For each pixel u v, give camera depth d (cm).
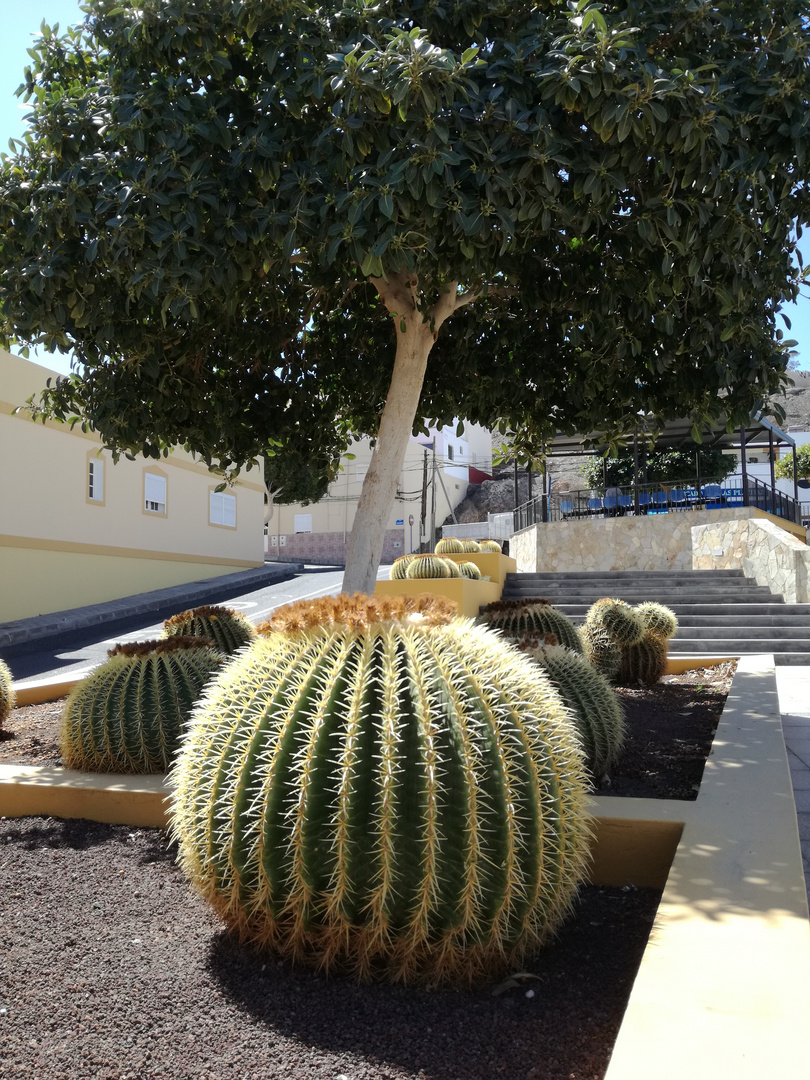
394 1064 199
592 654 804
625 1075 150
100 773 443
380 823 222
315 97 461
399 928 231
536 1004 227
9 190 527
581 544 1938
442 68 417
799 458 3247
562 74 436
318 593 2248
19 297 521
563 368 735
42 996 235
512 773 235
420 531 4269
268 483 3669
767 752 430
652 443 856
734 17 528
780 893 239
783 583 1390
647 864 316
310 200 471
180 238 463
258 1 471
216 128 482
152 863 345
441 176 457
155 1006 228
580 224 537
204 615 654
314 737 229
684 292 585
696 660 1007
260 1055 204
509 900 231
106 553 2086
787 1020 169
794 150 480
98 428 668
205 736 261
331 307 714
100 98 513
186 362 694
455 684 237
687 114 444
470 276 534
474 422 826
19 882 324
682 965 195
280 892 236
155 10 489
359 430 879
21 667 1309
